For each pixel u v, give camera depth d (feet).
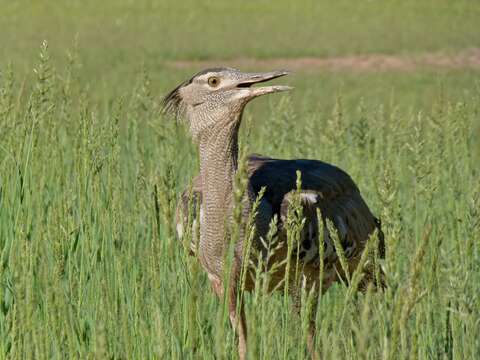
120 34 222.89
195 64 181.06
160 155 53.52
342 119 55.36
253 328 24.25
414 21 257.34
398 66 180.14
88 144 37.45
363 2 299.58
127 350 28.58
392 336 21.63
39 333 27.55
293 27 247.91
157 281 25.62
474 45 210.59
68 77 50.31
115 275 33.76
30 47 179.01
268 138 59.16
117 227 34.83
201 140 36.37
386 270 22.09
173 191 23.88
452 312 30.14
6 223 38.06
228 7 290.35
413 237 43.70
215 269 36.76
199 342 28.78
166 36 223.30
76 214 39.96
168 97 38.52
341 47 207.72
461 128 55.06
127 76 144.87
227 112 35.65
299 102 118.52
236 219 23.66
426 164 41.37
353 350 27.04
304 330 26.05
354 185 44.93
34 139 38.37
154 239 25.55
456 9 281.74
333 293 43.42
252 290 38.78
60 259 27.81
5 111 41.39
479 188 29.14
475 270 36.96
